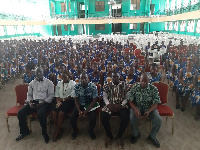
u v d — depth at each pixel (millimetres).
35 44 12328
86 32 30109
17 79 7812
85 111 3539
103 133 3842
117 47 10539
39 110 3615
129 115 3482
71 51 8984
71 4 29312
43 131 3559
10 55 7887
